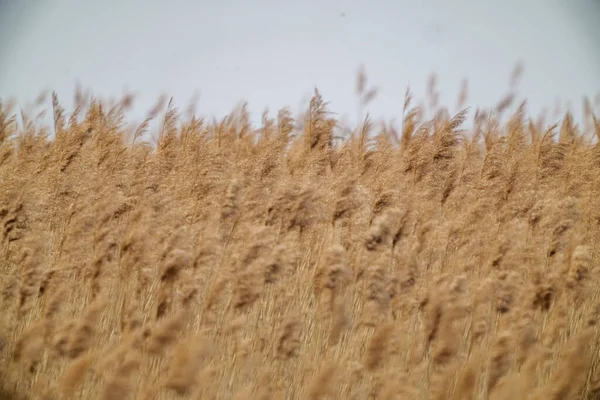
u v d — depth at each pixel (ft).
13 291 19.31
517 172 20.70
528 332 18.90
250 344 18.84
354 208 19.98
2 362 18.95
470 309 19.19
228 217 20.12
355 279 19.39
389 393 18.56
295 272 19.58
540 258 19.79
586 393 18.71
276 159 20.53
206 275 19.24
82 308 19.40
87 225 19.83
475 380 18.56
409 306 19.11
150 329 18.88
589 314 19.27
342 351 18.95
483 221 20.21
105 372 18.57
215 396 18.56
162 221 19.99
